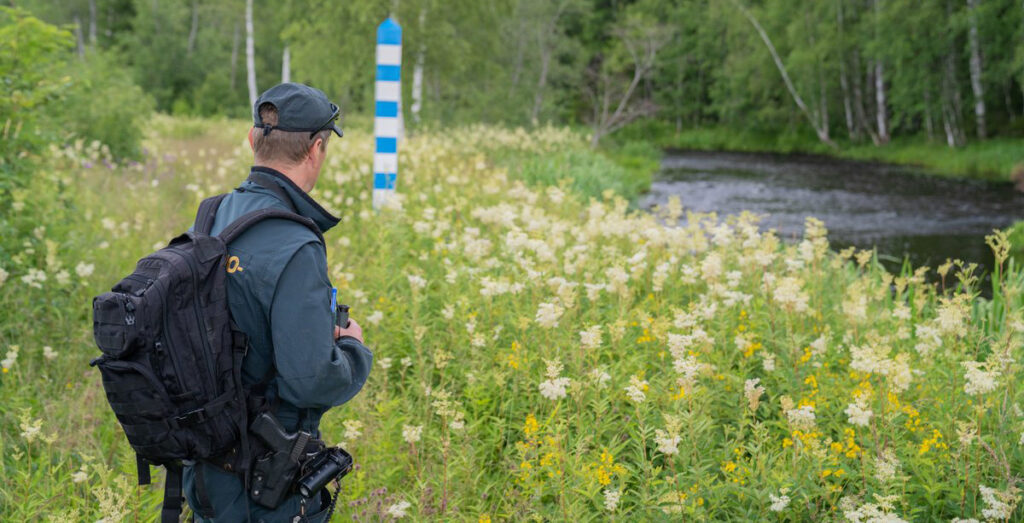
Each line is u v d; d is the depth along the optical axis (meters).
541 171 15.22
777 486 3.07
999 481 3.17
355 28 22.80
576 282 5.29
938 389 3.90
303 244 2.03
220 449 1.99
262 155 2.17
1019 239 14.95
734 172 31.17
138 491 2.94
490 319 4.71
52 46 6.13
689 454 3.32
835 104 46.69
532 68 41.66
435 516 3.13
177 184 10.91
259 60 51.09
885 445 3.35
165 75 48.66
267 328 2.01
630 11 59.91
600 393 3.93
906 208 20.09
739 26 50.75
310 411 2.14
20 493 3.12
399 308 4.95
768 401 4.12
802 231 16.25
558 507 3.14
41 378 4.26
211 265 1.97
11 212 5.48
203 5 51.41
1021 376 4.09
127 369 1.88
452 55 24.34
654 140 54.62
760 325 4.79
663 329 4.12
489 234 6.97
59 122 9.36
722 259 5.91
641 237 6.62
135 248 6.61
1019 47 33.41
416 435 3.33
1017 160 30.27
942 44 36.72
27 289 4.88
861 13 43.62
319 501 2.24
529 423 3.33
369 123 28.25
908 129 43.78
